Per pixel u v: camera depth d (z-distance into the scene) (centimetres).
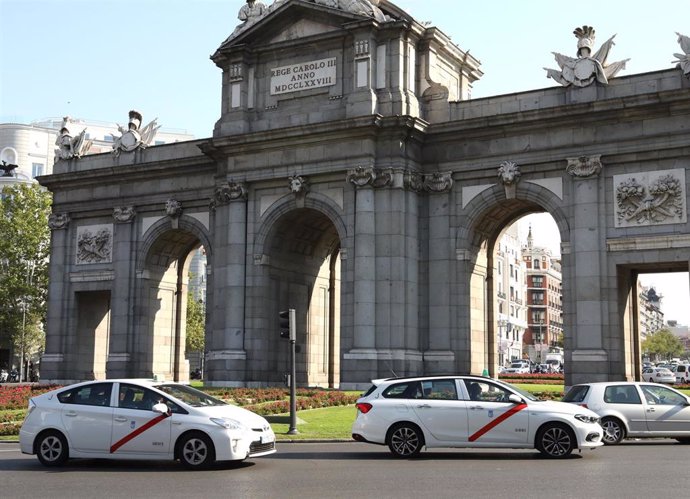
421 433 2386
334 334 5872
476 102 4881
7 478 2005
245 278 5116
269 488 1798
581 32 4666
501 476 1956
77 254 6153
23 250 9000
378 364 4628
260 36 5259
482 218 4881
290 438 2934
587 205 4512
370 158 4769
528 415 2356
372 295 4700
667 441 2912
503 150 4766
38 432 2256
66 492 1769
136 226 5953
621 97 4400
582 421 2348
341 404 4141
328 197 4925
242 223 5144
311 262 5662
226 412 2212
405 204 4800
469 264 4872
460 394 2411
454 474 1998
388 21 4869
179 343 6219
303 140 4938
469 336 4803
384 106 4834
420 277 4888
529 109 4738
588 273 4469
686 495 1655
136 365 5806
